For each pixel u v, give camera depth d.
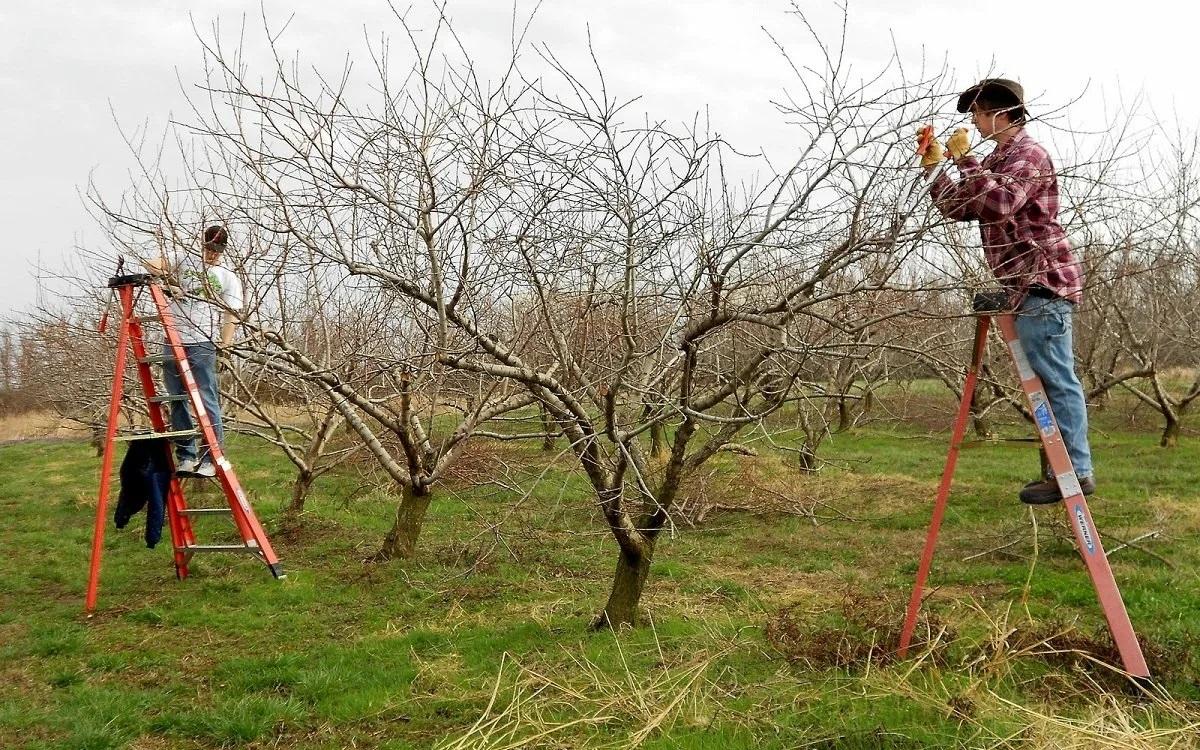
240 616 7.52
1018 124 4.61
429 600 7.85
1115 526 9.58
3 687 6.14
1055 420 4.61
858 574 8.40
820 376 9.80
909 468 14.54
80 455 19.30
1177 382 24.28
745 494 11.39
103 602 8.10
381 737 5.07
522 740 4.60
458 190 5.46
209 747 5.14
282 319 7.10
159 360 7.87
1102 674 4.95
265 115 5.48
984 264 5.18
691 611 7.03
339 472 14.72
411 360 6.55
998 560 8.56
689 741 4.51
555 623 6.93
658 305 6.09
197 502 12.39
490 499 12.11
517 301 7.29
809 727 4.54
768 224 5.07
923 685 4.95
